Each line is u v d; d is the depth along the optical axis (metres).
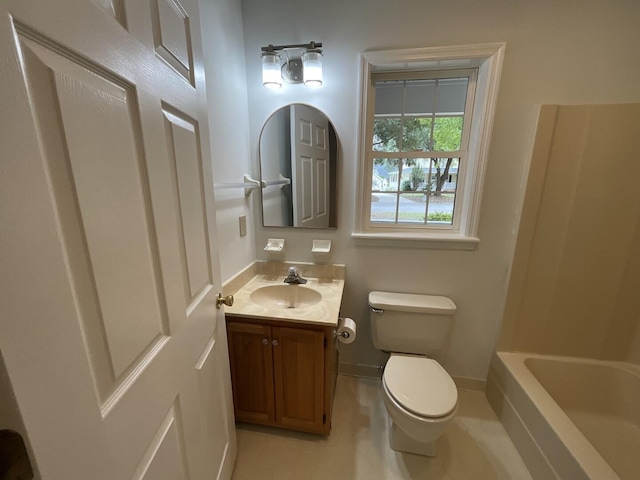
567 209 1.45
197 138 0.87
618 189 1.39
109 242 0.49
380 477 1.29
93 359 0.45
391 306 1.61
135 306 0.57
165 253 0.67
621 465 1.33
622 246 1.45
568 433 1.17
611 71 1.30
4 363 0.32
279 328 1.32
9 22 0.32
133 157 0.56
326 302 1.44
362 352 1.91
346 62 1.50
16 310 0.33
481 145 1.47
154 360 0.63
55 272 0.38
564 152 1.39
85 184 0.44
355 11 1.44
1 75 0.31
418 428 1.19
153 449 0.63
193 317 0.83
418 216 1.73
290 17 1.50
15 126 0.33
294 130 1.63
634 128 1.32
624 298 1.51
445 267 1.68
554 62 1.33
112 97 0.50
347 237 1.73
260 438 1.47
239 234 1.59
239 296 1.50
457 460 1.37
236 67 1.48
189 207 0.81
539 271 1.55
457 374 1.84
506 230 1.57
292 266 1.78
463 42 1.38
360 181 1.62
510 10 1.32
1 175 0.31
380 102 1.63
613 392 1.56
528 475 1.31
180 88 0.75
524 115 1.41
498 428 1.55
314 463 1.35
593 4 1.26
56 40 0.38
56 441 0.38
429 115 1.60
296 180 1.69
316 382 1.36
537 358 1.64
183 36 0.78
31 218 0.35
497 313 1.69
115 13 0.51
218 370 1.07
